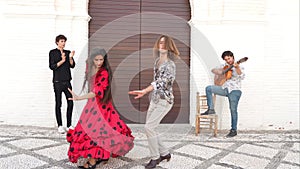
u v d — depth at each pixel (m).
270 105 5.29
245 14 5.08
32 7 4.75
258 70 5.19
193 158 3.48
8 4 4.72
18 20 4.77
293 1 5.18
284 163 3.40
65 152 3.54
